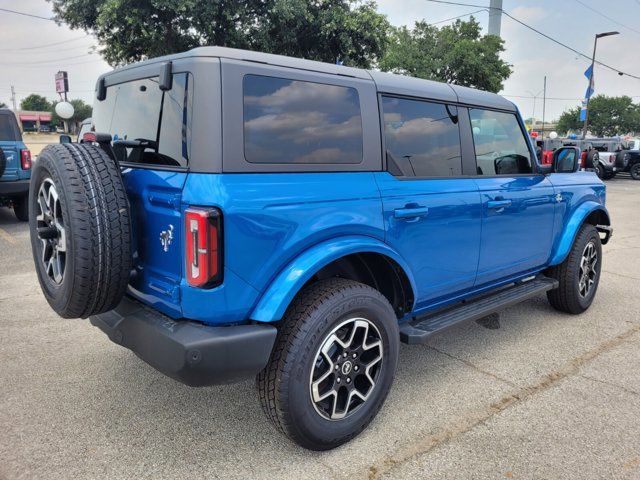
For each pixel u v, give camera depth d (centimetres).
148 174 250
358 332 271
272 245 238
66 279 235
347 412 271
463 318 346
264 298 240
